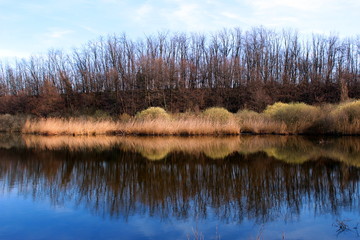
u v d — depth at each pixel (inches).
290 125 813.9
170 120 849.5
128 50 1451.8
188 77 1401.3
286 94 1282.0
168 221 220.5
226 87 1379.2
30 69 1605.6
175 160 457.7
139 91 1294.3
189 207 249.6
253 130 835.4
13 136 859.4
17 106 1391.5
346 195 272.1
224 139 717.9
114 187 313.7
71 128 869.8
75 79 1417.3
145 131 824.9
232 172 369.7
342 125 748.6
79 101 1332.4
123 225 214.4
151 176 359.6
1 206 256.7
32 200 272.5
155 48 1512.1
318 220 216.8
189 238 191.6
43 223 219.3
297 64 1501.0
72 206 255.9
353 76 1280.8
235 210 240.5
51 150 573.3
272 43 1581.0
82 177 358.9
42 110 1255.5
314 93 1259.8
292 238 189.0
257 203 255.9
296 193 281.0
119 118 1026.1
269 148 562.3
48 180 346.0
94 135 853.2
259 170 377.4
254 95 1206.3
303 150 531.5
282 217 223.8
